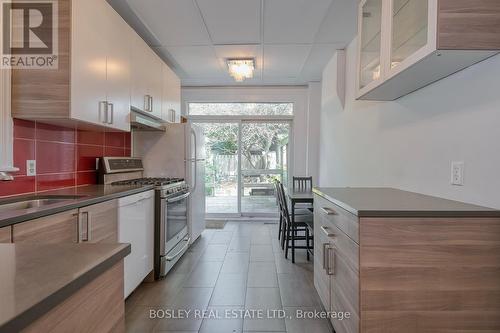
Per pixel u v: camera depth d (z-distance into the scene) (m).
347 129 3.63
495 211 1.29
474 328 1.30
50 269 0.65
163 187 2.85
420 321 1.31
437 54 1.35
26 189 2.04
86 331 0.67
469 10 1.29
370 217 1.31
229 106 5.58
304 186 4.77
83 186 2.65
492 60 1.39
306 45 3.57
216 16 2.84
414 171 2.08
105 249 0.79
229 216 5.60
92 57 2.09
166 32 3.19
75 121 2.04
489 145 1.41
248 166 5.63
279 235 4.11
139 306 2.28
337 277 1.71
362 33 2.23
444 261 1.31
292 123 5.53
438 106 1.80
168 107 3.79
